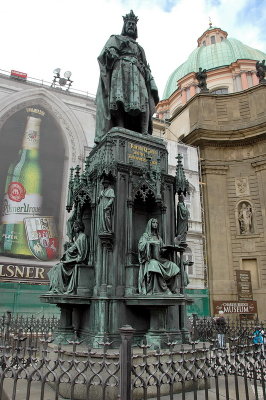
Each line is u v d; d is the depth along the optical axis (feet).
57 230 80.53
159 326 20.58
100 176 23.97
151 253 21.98
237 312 82.43
